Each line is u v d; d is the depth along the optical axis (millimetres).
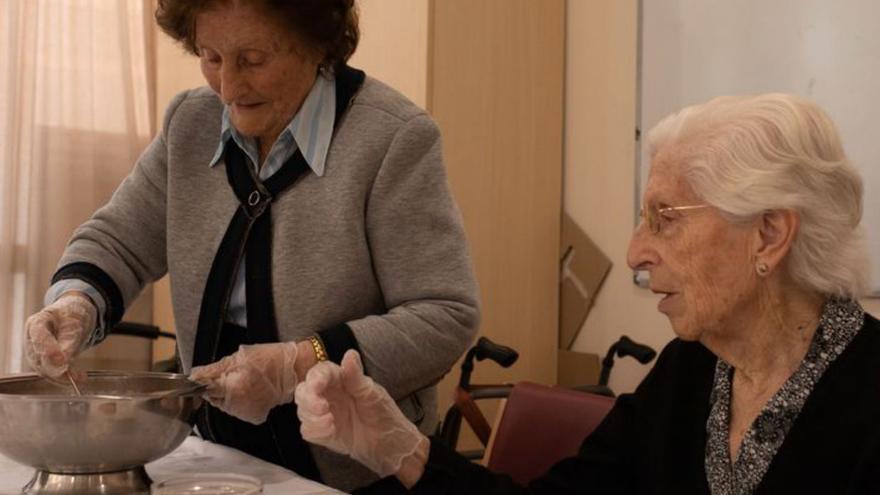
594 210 2861
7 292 3158
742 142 973
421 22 2604
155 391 1234
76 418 1023
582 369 2857
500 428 1637
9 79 3121
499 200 2797
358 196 1354
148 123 3396
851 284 997
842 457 966
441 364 1336
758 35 2430
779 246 980
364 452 1106
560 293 2947
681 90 2613
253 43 1282
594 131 2861
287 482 1189
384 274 1373
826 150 975
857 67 2215
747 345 1043
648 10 2701
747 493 1021
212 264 1415
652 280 1043
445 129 2646
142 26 3367
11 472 1237
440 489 1136
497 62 2760
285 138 1376
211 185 1444
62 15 3223
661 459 1122
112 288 1443
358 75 1433
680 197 1010
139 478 1126
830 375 997
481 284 2770
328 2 1331
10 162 3139
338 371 1068
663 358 1211
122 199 1530
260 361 1200
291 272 1354
